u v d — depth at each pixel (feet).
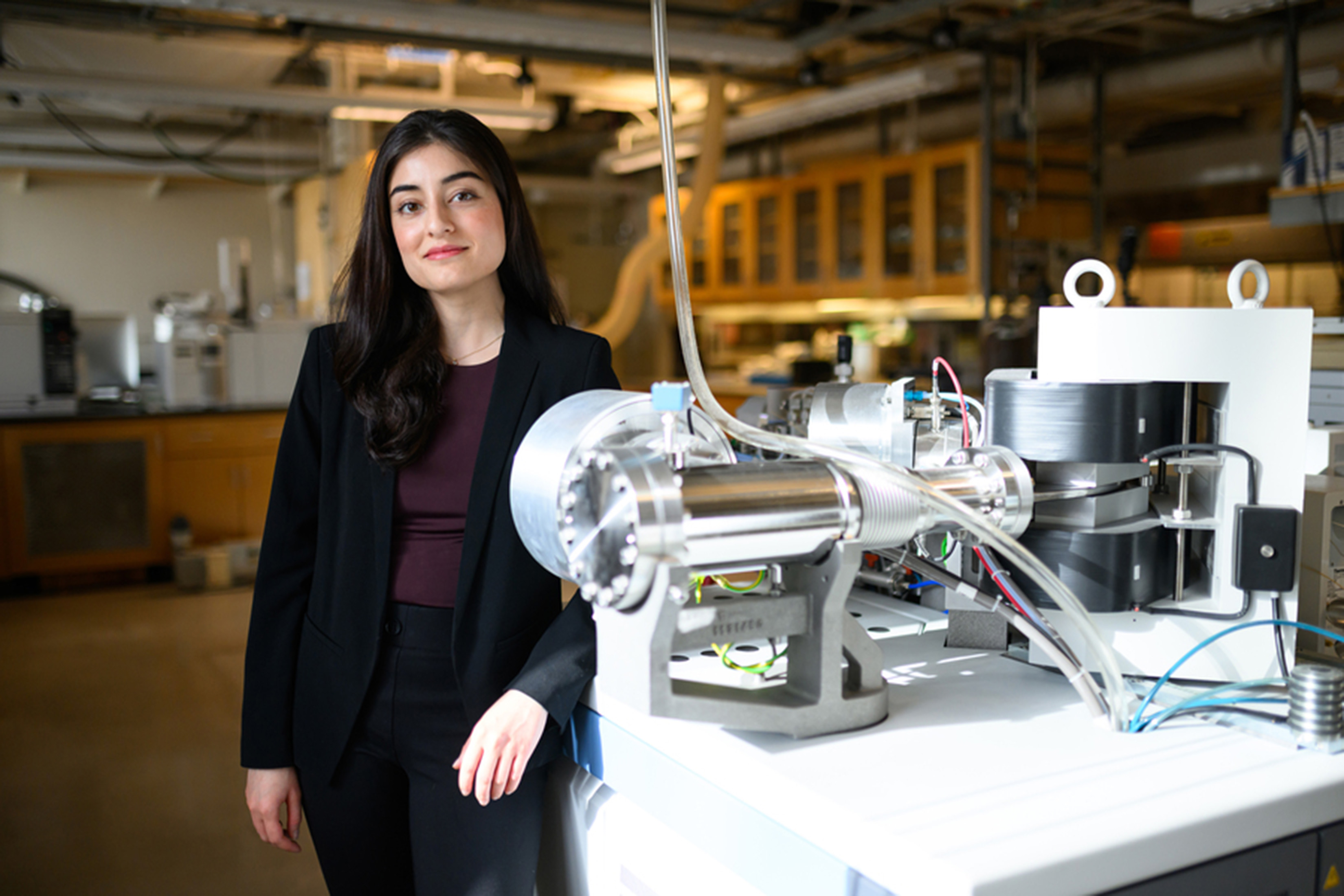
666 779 3.19
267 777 4.20
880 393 4.40
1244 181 18.58
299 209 29.17
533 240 4.26
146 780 9.77
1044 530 3.40
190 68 19.53
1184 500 3.50
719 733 3.02
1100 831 2.36
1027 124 17.02
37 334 17.56
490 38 17.79
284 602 4.23
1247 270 3.54
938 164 21.16
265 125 26.55
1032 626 3.15
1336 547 3.93
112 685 12.51
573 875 3.96
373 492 4.01
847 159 24.52
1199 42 15.65
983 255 17.58
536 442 3.09
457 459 4.02
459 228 3.86
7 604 16.76
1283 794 2.59
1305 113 10.84
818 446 2.80
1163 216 20.02
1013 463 3.25
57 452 17.42
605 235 36.91
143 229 31.58
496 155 3.98
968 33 16.74
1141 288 19.17
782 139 25.70
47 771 9.97
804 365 16.17
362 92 20.95
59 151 26.73
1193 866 2.48
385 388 3.93
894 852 2.31
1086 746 2.89
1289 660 3.38
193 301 20.62
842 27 16.37
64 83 17.94
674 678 3.45
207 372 19.35
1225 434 3.44
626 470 2.58
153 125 24.89
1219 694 3.15
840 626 2.94
